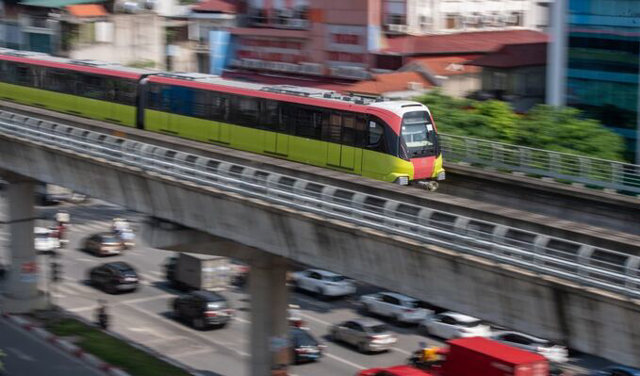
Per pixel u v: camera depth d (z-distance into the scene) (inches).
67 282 3211.1
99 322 2765.7
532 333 1435.8
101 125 2615.7
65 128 2546.8
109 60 5014.8
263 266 2078.0
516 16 4766.2
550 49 3326.8
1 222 3912.4
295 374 2406.5
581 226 1539.1
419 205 1756.9
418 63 3944.4
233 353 2566.4
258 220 1920.5
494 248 1471.5
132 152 2262.6
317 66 4256.9
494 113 3075.8
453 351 1838.1
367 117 2245.3
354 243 1704.0
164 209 2215.8
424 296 1598.2
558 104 3326.8
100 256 3521.2
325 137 2333.9
